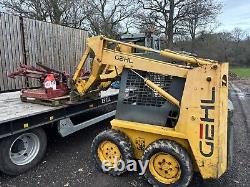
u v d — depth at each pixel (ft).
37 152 15.44
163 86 13.47
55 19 75.61
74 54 37.86
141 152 14.26
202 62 12.51
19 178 14.34
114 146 14.38
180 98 12.97
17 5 72.23
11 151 14.39
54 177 14.42
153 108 13.64
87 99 18.33
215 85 11.55
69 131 17.24
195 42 101.50
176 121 13.16
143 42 28.78
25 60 30.45
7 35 28.40
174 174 12.67
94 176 14.51
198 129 11.96
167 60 14.89
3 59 27.94
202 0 82.84
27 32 30.63
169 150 12.43
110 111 21.49
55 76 17.48
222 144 11.95
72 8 82.23
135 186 13.52
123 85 14.49
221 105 11.71
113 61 14.74
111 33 89.71
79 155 17.17
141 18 85.15
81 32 39.11
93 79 16.01
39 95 17.06
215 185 13.70
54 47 34.40
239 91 50.83
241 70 119.55
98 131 21.63
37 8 74.02
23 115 14.08
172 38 84.02
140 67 13.83
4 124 13.46
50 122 15.98
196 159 12.09
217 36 116.06
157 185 12.92
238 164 16.16
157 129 13.09
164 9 82.89
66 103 16.93
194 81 11.98
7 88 28.22
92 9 87.56
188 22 88.33
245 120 26.68
